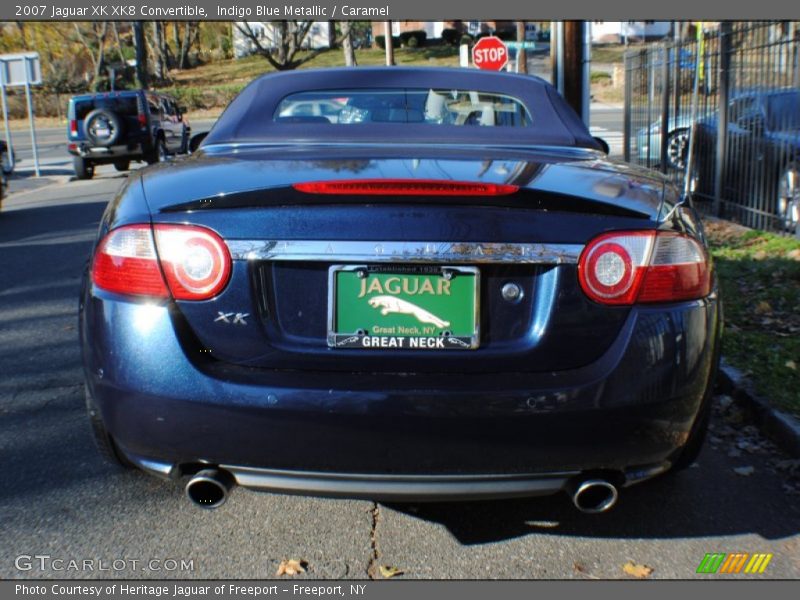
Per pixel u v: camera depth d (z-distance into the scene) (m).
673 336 2.44
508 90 3.73
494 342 2.41
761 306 5.73
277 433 2.36
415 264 2.38
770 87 8.39
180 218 2.43
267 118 3.51
